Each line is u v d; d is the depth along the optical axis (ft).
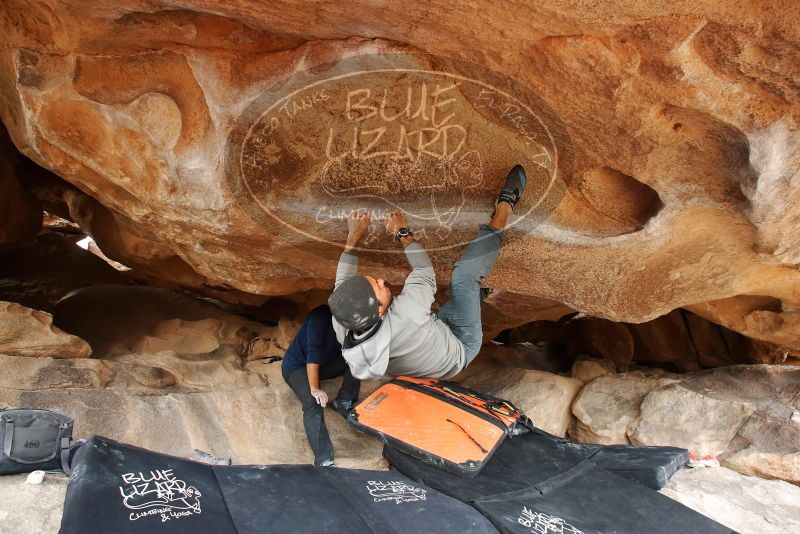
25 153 9.73
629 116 7.09
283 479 8.02
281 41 7.23
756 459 11.07
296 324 13.16
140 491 6.88
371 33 6.65
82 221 12.92
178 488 7.15
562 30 6.07
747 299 12.87
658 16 5.74
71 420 7.89
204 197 8.55
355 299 8.18
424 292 8.75
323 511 7.48
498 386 13.20
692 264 9.63
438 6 5.94
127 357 11.09
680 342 16.83
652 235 8.97
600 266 9.82
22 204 12.28
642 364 17.51
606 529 7.96
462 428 9.26
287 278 11.25
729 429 11.68
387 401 9.72
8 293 13.47
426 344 8.87
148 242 12.16
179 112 7.96
